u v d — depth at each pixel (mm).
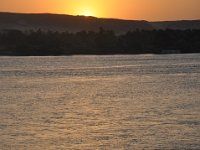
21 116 72062
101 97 96125
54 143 55062
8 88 116750
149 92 103500
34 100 91875
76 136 58188
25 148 53125
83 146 53750
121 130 60969
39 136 58250
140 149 52281
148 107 79438
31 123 66250
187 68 183500
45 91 108750
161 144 53844
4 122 67062
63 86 121250
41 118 70188
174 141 54906
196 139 55625
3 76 158000
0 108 80875
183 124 63500
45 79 145250
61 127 63438
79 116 71688
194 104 82188
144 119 67875
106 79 142875
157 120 66812
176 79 137375
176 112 73188
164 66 197500
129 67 195125
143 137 57000
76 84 127000
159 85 119562
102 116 71375
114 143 54750
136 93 102000
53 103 87125
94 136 58062
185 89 108562
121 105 82938
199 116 69375
